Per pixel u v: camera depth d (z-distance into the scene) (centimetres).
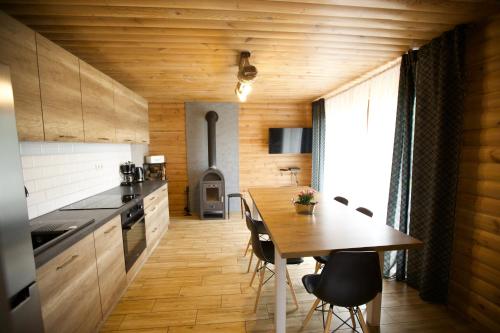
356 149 355
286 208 228
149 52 235
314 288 156
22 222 103
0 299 93
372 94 310
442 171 204
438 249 211
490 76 178
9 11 158
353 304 140
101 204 234
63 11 160
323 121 465
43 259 122
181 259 304
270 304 216
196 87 372
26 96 147
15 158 99
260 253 194
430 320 196
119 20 175
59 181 223
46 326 128
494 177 177
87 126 219
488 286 181
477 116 188
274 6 160
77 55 238
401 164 250
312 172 510
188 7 160
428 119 218
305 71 302
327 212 214
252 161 523
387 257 255
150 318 199
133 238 254
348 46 226
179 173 499
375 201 300
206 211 469
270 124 519
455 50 192
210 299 224
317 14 171
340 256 130
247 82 250
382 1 157
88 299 168
